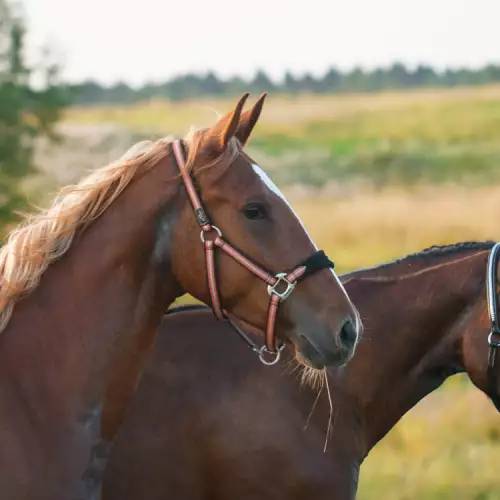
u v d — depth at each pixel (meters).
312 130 86.44
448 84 152.62
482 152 60.28
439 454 12.18
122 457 6.03
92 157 40.47
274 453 6.18
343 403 6.47
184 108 110.19
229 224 5.23
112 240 5.29
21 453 5.00
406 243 29.58
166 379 6.23
